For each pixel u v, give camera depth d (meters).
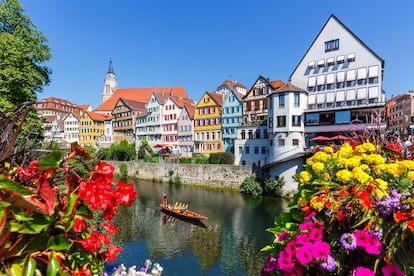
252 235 18.55
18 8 17.94
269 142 34.19
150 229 20.05
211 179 36.44
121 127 68.44
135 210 25.34
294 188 28.86
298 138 31.31
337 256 2.37
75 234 1.88
